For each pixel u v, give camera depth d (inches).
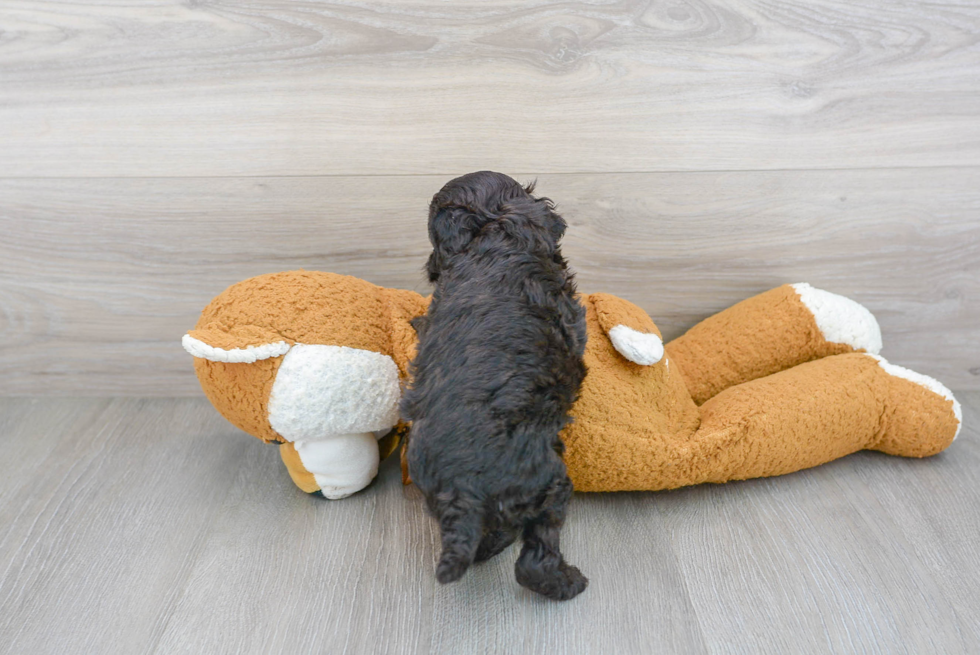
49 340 59.2
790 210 54.7
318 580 41.0
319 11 49.2
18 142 52.3
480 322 37.3
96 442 55.1
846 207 54.5
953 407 48.9
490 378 36.2
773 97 51.4
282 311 42.8
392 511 47.0
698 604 38.8
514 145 52.8
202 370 43.7
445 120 52.1
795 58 50.4
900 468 50.3
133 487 49.6
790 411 46.2
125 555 43.1
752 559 41.9
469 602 39.3
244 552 43.3
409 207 54.4
